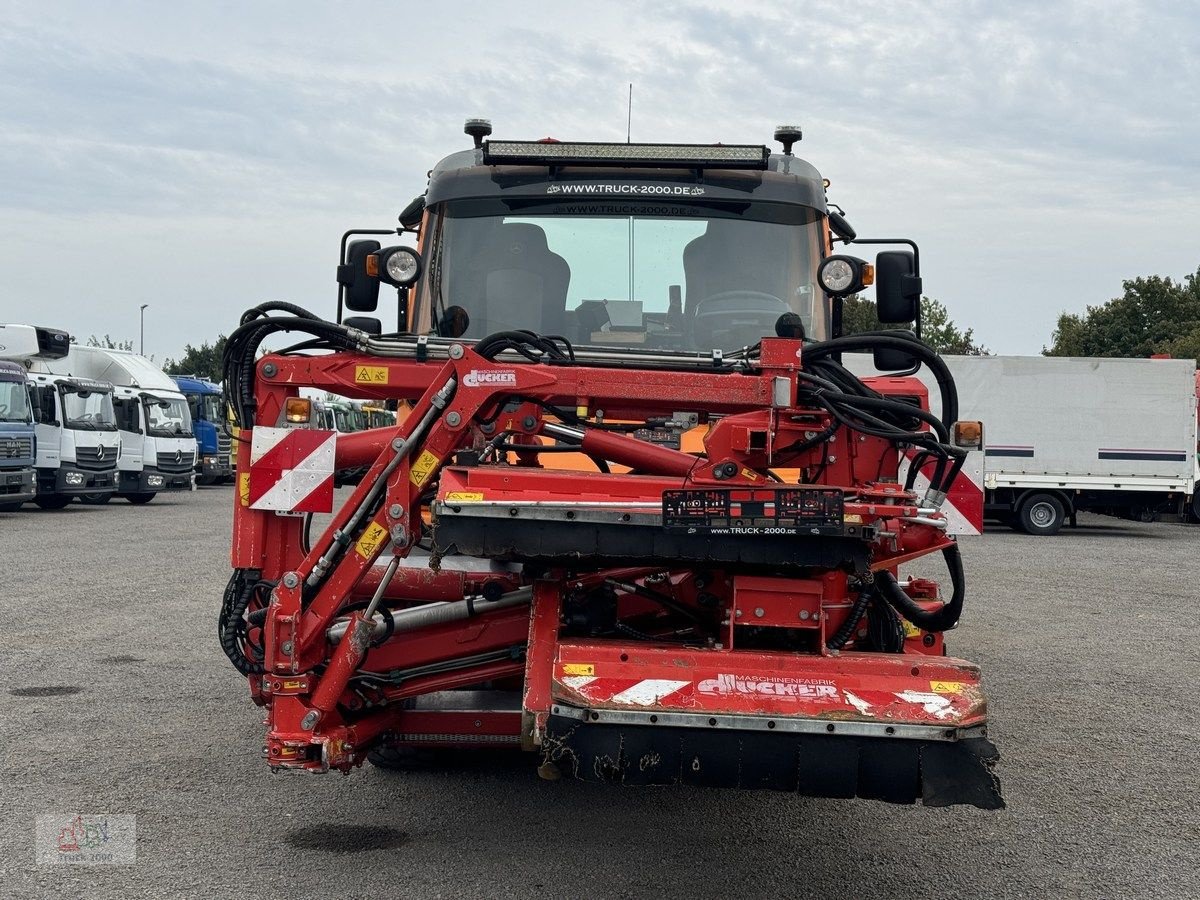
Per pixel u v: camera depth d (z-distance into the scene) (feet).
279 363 16.28
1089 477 84.79
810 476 15.61
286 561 16.56
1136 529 95.76
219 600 40.29
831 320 21.70
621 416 16.46
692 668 13.41
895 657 13.85
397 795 19.30
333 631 16.42
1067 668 32.40
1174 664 33.19
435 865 15.98
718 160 21.54
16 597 40.52
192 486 112.27
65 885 15.01
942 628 17.74
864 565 13.55
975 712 12.99
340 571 15.49
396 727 17.54
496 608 17.04
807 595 14.08
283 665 15.37
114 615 36.86
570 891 15.11
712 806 19.19
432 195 22.00
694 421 16.38
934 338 164.76
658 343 21.34
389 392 16.35
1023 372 85.10
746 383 15.15
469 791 19.62
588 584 15.47
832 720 12.94
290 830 17.39
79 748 21.59
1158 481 84.28
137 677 27.86
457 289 21.58
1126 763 22.47
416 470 15.43
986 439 85.66
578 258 21.53
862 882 15.81
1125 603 46.42
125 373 103.35
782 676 13.37
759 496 13.51
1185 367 83.76
